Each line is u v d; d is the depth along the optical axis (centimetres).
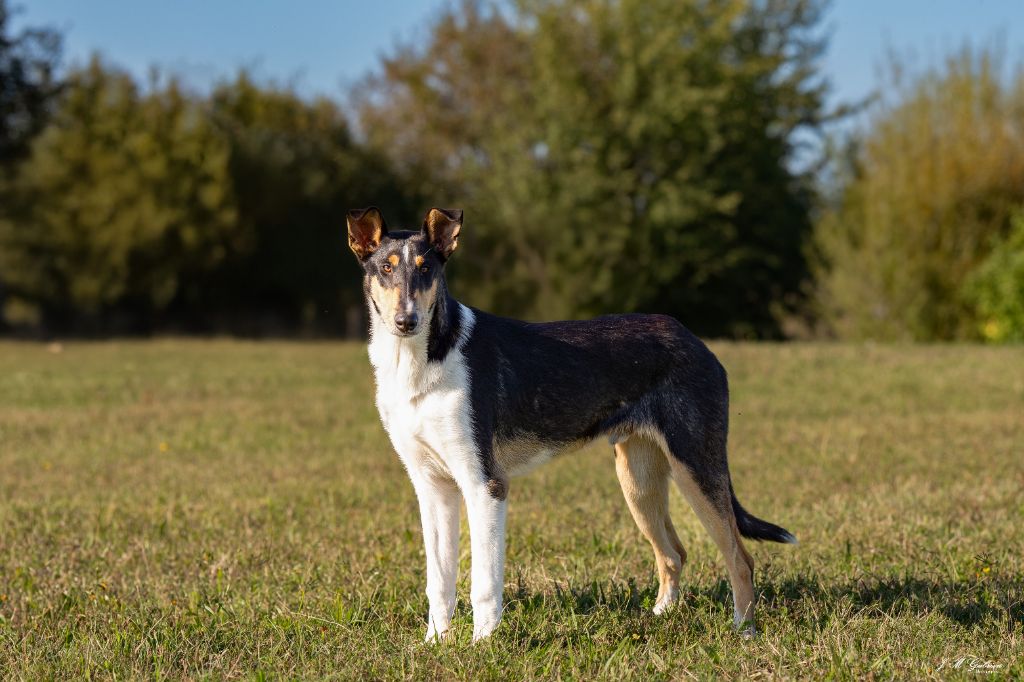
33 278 2927
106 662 441
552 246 2870
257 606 516
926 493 775
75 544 663
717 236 2927
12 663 449
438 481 497
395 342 469
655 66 2873
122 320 3011
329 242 3088
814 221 3089
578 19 2942
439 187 3347
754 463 940
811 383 1453
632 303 2906
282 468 948
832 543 636
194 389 1501
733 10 2916
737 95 2966
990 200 2172
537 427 499
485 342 490
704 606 515
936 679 415
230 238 2902
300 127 3262
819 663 436
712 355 532
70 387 1520
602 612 508
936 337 2217
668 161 2889
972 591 528
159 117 2909
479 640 461
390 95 3569
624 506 763
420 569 594
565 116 2842
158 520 731
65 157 2859
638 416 519
